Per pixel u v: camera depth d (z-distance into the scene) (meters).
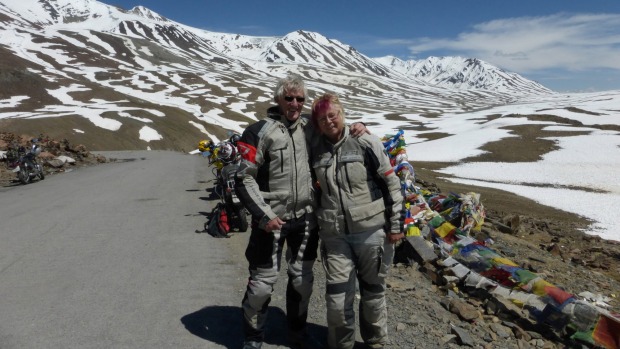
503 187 37.38
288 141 3.55
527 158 56.78
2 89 102.38
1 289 5.16
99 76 150.25
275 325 4.37
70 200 11.59
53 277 5.59
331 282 3.60
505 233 11.31
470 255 6.06
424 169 50.19
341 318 3.60
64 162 22.08
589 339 4.78
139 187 14.33
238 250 7.00
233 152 9.34
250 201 3.45
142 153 43.91
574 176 43.97
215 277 5.68
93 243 7.25
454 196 8.51
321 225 3.64
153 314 4.53
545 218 24.52
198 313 4.58
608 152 55.81
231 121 112.50
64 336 4.02
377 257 3.62
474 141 68.31
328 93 3.51
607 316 4.77
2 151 19.17
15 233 7.89
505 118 90.75
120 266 6.06
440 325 4.59
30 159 15.59
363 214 3.49
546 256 9.43
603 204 29.59
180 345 3.91
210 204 11.16
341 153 3.51
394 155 7.31
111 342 3.93
